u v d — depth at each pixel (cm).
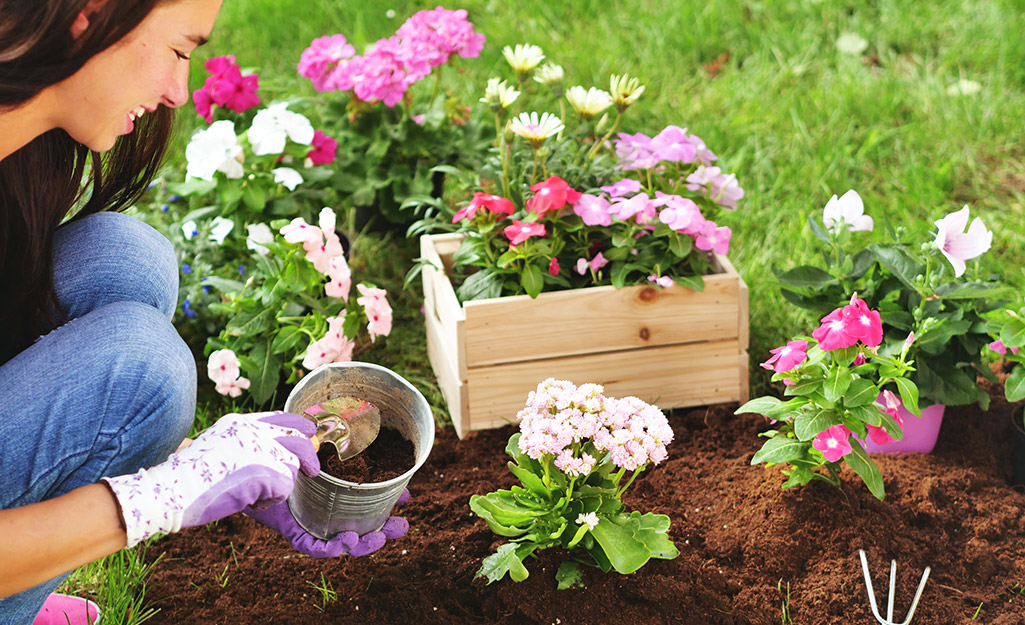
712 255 262
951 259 215
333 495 183
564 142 269
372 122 317
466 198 308
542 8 424
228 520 224
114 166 175
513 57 260
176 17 135
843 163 335
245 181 274
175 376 155
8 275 159
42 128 142
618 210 238
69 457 150
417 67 297
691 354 253
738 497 225
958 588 206
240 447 152
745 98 369
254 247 253
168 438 157
